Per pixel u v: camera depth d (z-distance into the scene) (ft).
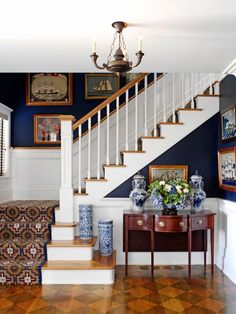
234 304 8.70
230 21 7.54
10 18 7.29
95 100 16.40
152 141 12.50
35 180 16.05
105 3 6.65
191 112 12.58
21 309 8.34
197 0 6.57
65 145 12.17
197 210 11.77
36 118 16.28
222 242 11.82
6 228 11.74
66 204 12.11
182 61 10.40
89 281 10.26
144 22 7.55
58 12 7.02
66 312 8.17
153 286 10.00
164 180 11.59
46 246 10.91
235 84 10.62
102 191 12.36
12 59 10.11
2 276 10.16
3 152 15.17
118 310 8.29
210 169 12.57
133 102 15.01
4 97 16.15
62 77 16.42
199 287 9.93
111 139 15.08
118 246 12.39
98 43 8.79
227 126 11.38
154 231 11.18
